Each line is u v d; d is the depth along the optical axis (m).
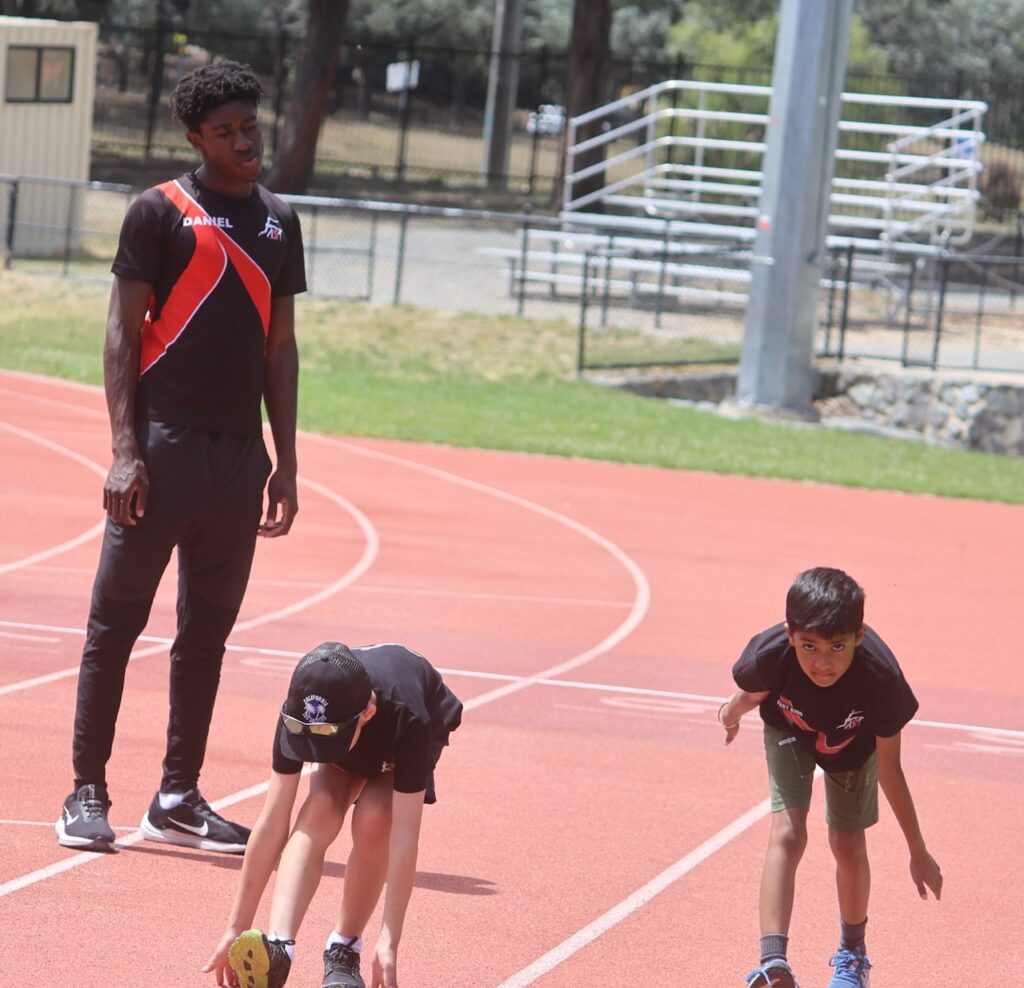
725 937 20.45
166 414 21.09
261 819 16.44
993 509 66.50
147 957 18.38
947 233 108.06
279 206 21.73
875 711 16.97
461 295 107.44
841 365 91.50
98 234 105.62
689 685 35.06
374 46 162.25
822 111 84.12
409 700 16.58
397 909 16.14
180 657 22.12
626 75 189.88
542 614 41.53
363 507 55.88
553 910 21.03
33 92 107.38
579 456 71.00
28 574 41.72
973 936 21.22
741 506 62.28
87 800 21.94
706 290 110.25
